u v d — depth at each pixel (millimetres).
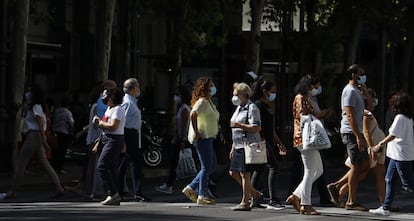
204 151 28375
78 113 49781
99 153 29922
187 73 69062
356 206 27641
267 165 27609
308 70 65625
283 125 54969
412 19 66938
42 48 59625
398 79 77250
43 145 31328
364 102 27203
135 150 29984
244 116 26359
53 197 31656
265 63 68750
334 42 58625
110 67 61094
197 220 24562
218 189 36594
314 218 25438
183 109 32344
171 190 33250
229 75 71812
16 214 26016
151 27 69562
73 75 64875
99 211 26984
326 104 60438
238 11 69500
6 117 41688
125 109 29625
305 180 26375
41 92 31000
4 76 42312
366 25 79938
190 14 51312
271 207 27516
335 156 57656
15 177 31531
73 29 64938
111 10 46812
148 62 69250
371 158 26562
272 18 55188
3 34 42000
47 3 62281
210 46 62094
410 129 26141
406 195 34125
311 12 58250
